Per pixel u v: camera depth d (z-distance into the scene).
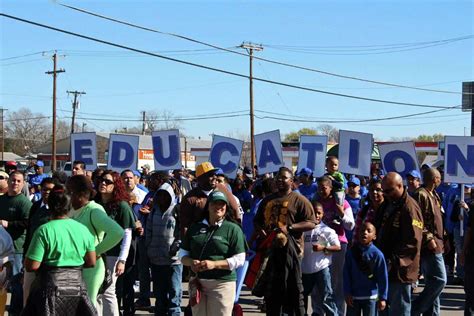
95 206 6.91
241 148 14.34
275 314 8.03
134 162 14.31
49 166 69.19
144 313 10.30
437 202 9.12
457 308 10.92
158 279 8.95
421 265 8.84
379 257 7.55
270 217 8.15
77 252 6.07
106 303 7.73
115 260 7.84
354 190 10.95
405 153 13.23
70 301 5.95
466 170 12.79
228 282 6.87
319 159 14.20
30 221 8.06
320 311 8.81
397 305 7.65
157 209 8.98
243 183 13.98
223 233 6.83
